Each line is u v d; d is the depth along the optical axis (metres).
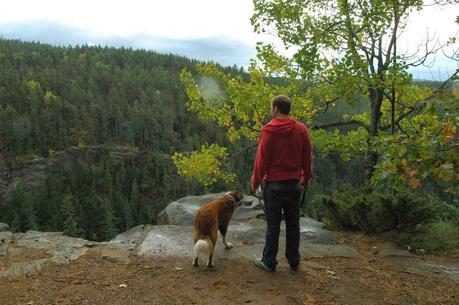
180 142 135.62
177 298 4.55
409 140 3.95
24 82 150.62
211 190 100.19
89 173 110.62
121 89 160.62
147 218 93.50
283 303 4.50
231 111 14.10
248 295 4.64
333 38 11.40
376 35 10.53
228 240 6.64
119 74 183.50
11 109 126.38
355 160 94.56
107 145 127.69
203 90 14.48
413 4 10.24
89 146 123.56
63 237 6.78
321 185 89.00
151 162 123.00
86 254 5.89
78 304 4.40
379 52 11.05
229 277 5.08
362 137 8.14
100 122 138.00
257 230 7.14
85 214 84.00
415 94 12.45
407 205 6.77
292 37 11.31
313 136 11.05
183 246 6.16
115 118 139.00
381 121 14.27
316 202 8.11
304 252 6.30
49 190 100.88
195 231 5.29
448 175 3.63
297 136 4.87
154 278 5.07
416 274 5.69
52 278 5.05
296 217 5.24
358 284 5.22
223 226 5.85
